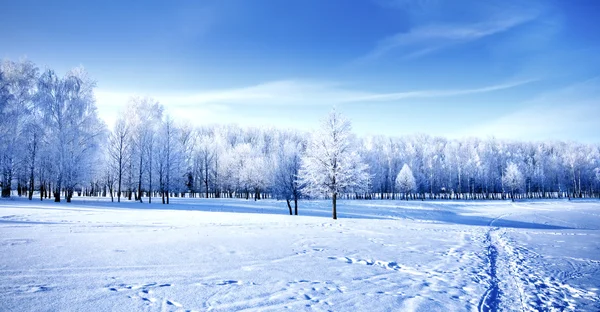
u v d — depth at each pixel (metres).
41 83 36.00
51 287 6.45
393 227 20.38
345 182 28.11
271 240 13.57
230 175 70.88
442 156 104.19
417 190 85.19
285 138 102.75
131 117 47.25
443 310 6.05
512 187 83.44
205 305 5.78
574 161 97.50
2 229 14.21
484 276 8.76
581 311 6.24
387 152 94.81
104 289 6.46
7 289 6.21
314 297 6.48
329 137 28.86
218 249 11.12
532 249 13.61
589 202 72.88
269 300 6.18
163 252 10.27
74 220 18.97
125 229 15.69
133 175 46.41
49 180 36.12
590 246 14.55
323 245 12.79
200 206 40.28
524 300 6.84
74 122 35.94
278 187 40.22
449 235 17.45
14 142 34.88
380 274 8.61
